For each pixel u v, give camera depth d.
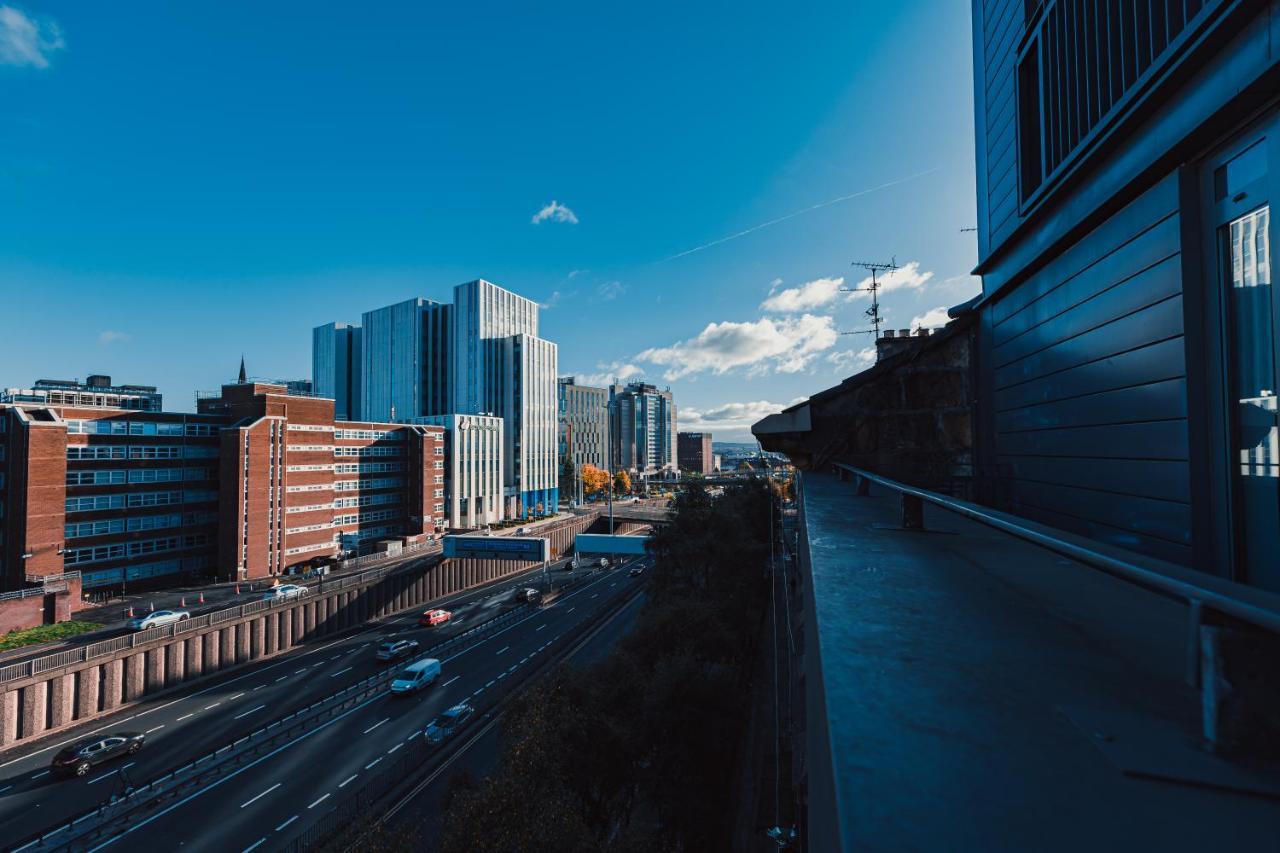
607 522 78.81
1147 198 3.43
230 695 27.53
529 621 40.12
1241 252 2.84
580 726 14.31
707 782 16.17
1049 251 4.66
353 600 39.84
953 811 0.77
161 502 42.09
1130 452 3.64
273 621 33.97
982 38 6.38
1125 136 3.50
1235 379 2.90
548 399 91.06
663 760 15.79
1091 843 0.66
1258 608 0.73
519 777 11.46
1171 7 2.95
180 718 24.94
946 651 1.41
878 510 4.05
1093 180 3.94
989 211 6.05
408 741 22.41
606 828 15.59
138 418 41.06
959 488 5.65
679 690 15.97
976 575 2.22
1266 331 2.67
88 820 17.50
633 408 167.12
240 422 45.59
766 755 18.45
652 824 17.56
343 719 24.45
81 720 24.67
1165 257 3.26
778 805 14.13
